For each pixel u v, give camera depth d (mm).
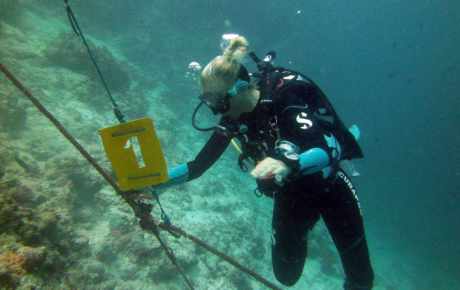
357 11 55156
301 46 35250
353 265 2736
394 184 38219
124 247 5387
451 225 30422
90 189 5656
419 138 54000
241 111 2270
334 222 2639
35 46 11039
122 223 5633
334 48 47094
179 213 8648
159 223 2283
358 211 2680
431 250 23875
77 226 5082
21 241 3010
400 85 71812
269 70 2471
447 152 48312
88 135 8234
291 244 2684
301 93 2330
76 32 1717
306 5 33375
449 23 59000
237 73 2156
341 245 2697
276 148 1884
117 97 12164
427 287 17312
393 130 61469
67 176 5344
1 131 5988
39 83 9312
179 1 21172
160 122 13938
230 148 16906
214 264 7383
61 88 9945
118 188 2004
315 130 2055
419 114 67250
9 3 11414
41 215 3492
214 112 2318
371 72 72438
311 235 12805
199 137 15742
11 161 4699
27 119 7031
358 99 67125
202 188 11094
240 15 23125
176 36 20703
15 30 10938
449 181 42125
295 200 2518
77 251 4184
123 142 1745
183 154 13180
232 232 9438
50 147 6523
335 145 2217
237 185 13867
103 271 4332
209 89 2176
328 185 2434
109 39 18438
